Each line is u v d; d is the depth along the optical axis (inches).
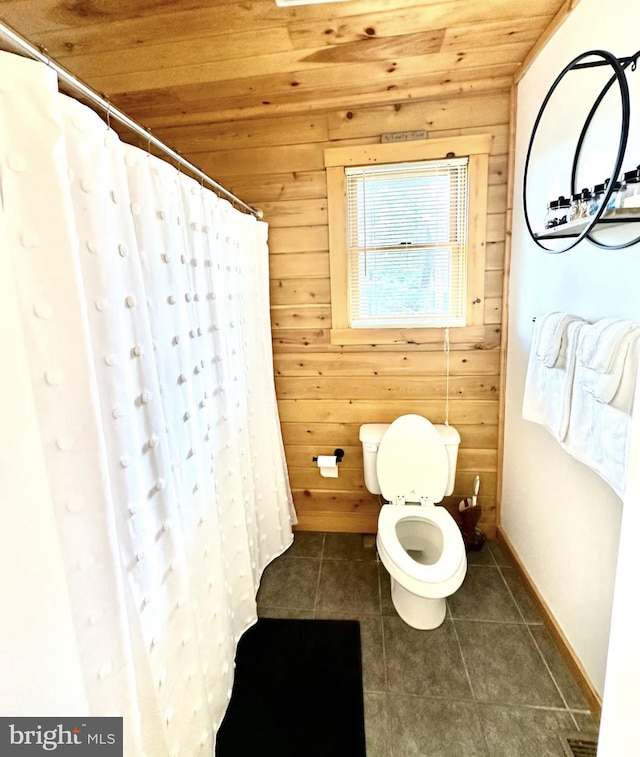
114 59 56.6
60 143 25.9
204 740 43.9
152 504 38.8
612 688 30.8
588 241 47.6
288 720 51.8
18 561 23.4
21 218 24.9
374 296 79.9
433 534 72.0
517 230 68.8
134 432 35.9
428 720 50.8
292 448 89.8
